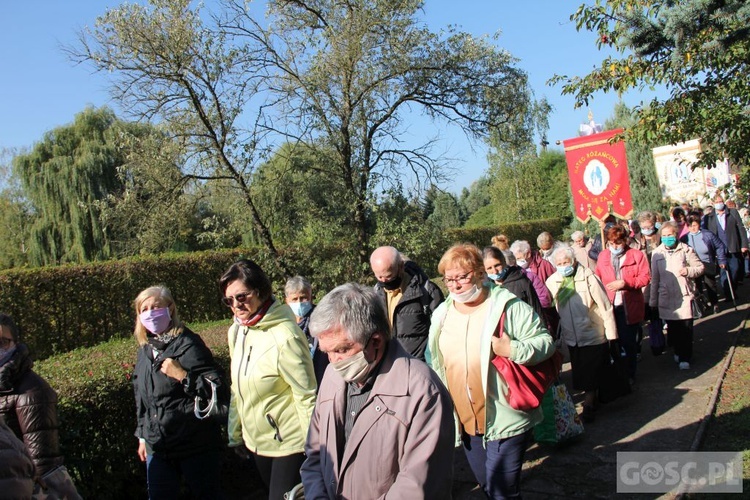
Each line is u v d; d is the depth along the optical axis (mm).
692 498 4066
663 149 13789
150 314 3629
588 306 5980
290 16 10422
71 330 12172
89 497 4090
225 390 3605
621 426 5742
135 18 8656
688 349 7375
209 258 14609
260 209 10297
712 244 10461
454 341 3656
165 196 9641
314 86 9984
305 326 4742
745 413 5477
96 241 24406
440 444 2254
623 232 7094
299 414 3303
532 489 4637
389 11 10094
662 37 5492
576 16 5773
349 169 10555
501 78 11156
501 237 7344
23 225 30562
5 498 2160
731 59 5387
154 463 3658
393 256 4688
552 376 3629
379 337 2363
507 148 12273
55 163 25125
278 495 3295
